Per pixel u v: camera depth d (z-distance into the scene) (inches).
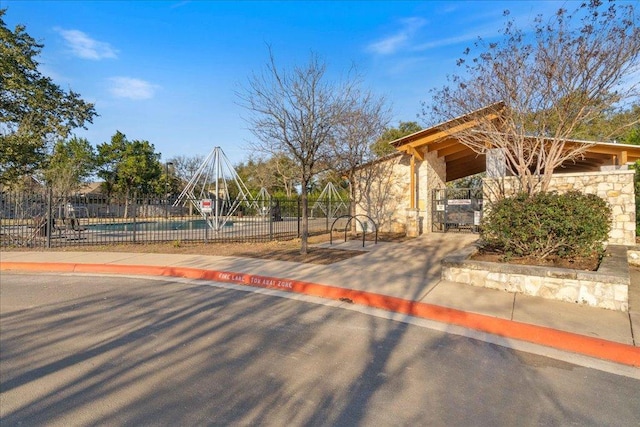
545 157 317.1
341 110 437.1
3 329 189.5
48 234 474.3
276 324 198.7
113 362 152.3
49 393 127.9
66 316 210.7
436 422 112.0
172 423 110.3
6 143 558.9
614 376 144.5
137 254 414.3
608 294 211.9
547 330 179.0
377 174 654.5
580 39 255.6
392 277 286.4
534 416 116.0
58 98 634.2
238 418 113.0
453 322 203.2
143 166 1647.4
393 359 156.3
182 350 164.6
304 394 127.7
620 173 363.6
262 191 1036.5
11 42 581.0
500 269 247.8
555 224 249.0
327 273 301.9
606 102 267.1
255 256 390.6
